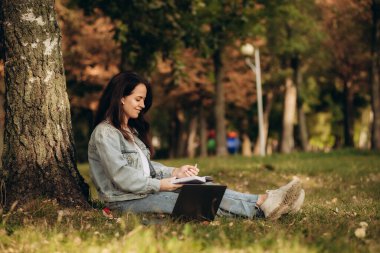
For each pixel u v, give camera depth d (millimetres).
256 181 14055
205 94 36031
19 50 7195
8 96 7223
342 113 46500
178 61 16641
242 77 36719
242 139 51094
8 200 7000
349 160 20141
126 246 4992
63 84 7367
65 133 7289
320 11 32688
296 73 35844
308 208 7895
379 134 28953
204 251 4969
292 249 4902
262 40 31719
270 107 43469
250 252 4953
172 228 5852
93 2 15195
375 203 8898
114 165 6438
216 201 6359
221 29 17141
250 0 17438
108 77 25000
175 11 15305
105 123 6641
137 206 6512
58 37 7359
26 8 7207
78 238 5312
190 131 46625
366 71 36500
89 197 7465
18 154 7129
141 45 16141
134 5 15039
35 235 5480
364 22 31125
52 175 7129
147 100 6891
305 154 25047
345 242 5207
